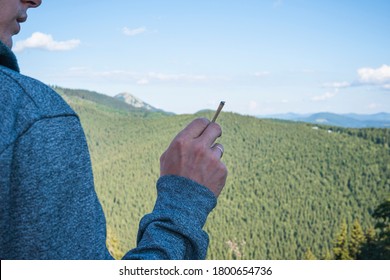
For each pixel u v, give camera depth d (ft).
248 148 526.57
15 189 2.65
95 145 574.15
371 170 487.20
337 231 411.75
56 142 2.79
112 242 153.69
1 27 3.20
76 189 2.81
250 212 457.27
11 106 2.76
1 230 2.64
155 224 3.20
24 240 2.64
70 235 2.73
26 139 2.70
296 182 492.13
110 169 534.37
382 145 510.99
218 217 446.19
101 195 507.71
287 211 456.86
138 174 527.40
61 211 2.72
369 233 135.64
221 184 3.44
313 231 425.69
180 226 3.14
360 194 458.09
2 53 3.12
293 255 394.11
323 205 454.81
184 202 3.25
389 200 122.83
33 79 3.00
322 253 380.58
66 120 2.90
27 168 2.67
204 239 3.23
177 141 3.47
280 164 515.09
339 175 476.95
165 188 3.34
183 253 3.14
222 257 393.29
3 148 2.62
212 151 3.43
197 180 3.34
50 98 2.93
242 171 510.17
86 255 2.78
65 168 2.78
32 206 2.65
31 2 3.40
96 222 2.91
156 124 598.75
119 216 485.97
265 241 415.64
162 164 3.52
